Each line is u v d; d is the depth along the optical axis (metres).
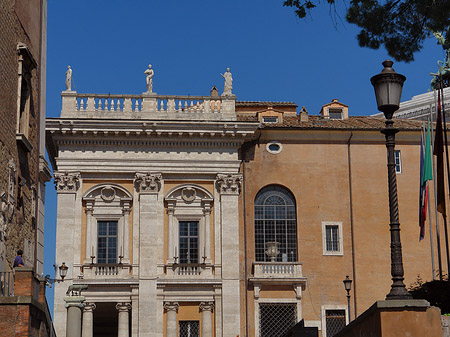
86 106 57.03
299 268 55.78
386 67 25.03
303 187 57.56
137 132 55.41
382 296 56.19
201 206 55.94
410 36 29.42
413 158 58.78
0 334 25.52
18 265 28.84
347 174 58.06
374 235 57.22
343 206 57.53
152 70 57.88
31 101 34.06
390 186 24.78
